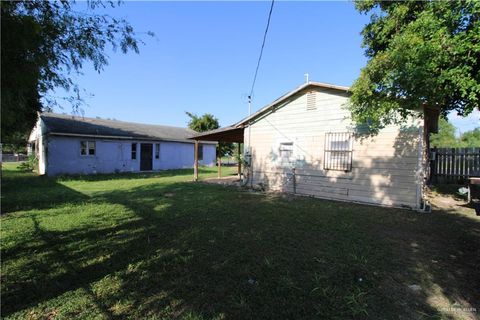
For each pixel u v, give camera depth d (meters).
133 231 4.89
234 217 5.91
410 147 7.19
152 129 23.59
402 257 3.79
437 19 5.10
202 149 25.47
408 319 2.43
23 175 15.40
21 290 2.87
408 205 7.18
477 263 3.64
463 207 7.40
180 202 7.64
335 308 2.55
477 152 11.40
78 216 5.98
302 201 8.07
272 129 10.42
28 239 4.47
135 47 3.61
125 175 16.41
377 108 6.12
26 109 2.98
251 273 3.25
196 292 2.83
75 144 16.47
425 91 5.02
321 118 9.00
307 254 3.84
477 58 4.68
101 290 2.88
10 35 2.11
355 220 5.77
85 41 3.20
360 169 8.08
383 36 9.62
